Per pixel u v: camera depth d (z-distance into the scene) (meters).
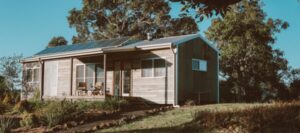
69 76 28.11
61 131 16.06
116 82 25.25
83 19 52.56
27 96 30.70
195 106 20.38
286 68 34.84
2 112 22.48
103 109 20.52
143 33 51.31
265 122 13.76
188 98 22.98
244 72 32.88
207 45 25.22
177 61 22.42
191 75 23.48
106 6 50.69
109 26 52.41
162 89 22.77
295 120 13.60
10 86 30.84
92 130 15.70
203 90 24.38
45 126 17.08
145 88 23.67
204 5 10.76
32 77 31.31
